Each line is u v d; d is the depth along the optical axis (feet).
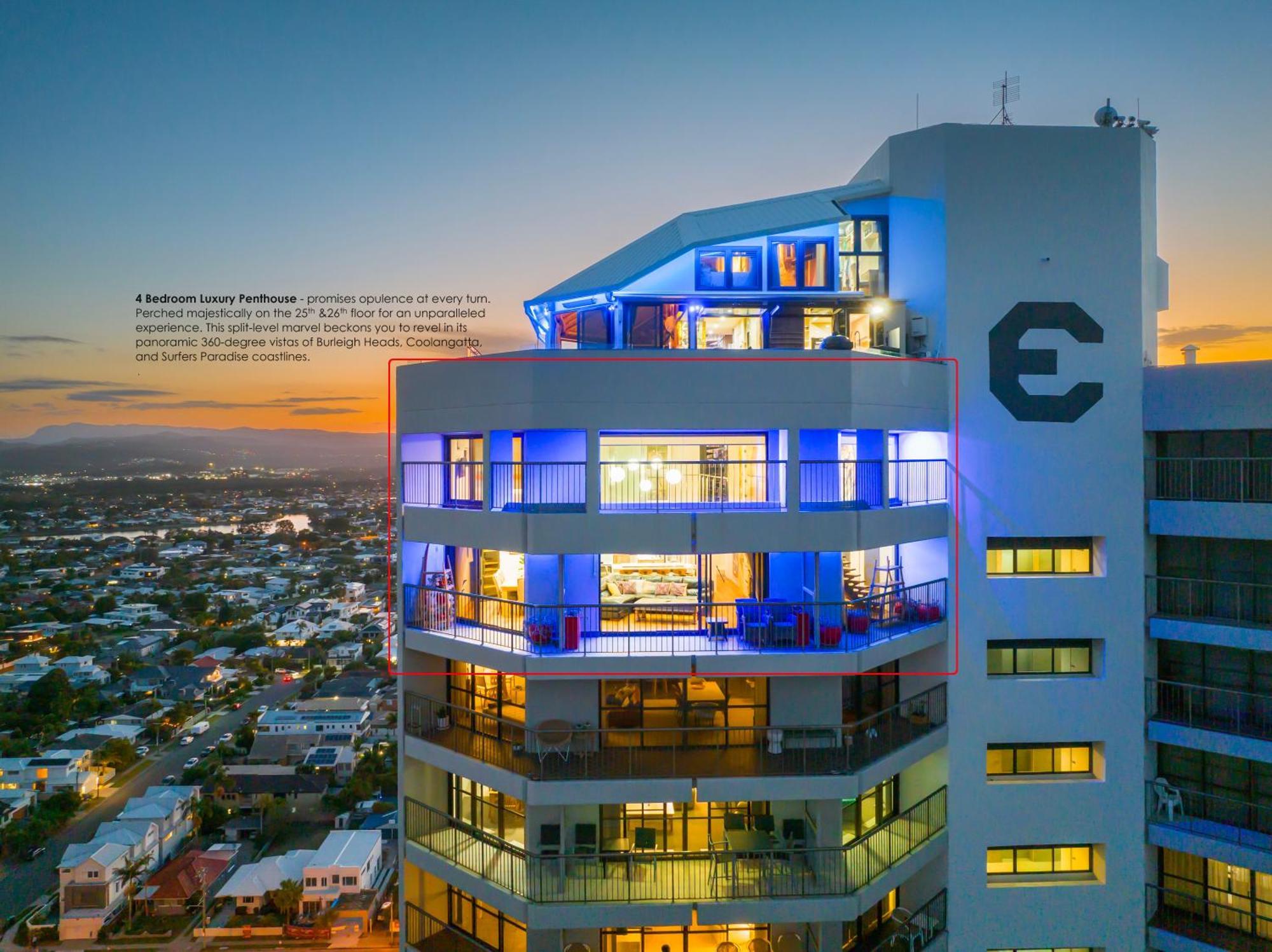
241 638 517.14
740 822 60.03
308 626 562.25
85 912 238.48
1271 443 61.05
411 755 61.41
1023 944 63.16
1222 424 61.05
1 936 235.40
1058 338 63.57
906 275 67.10
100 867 243.60
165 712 396.98
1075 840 63.41
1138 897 63.46
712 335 68.69
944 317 63.31
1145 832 63.67
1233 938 61.16
